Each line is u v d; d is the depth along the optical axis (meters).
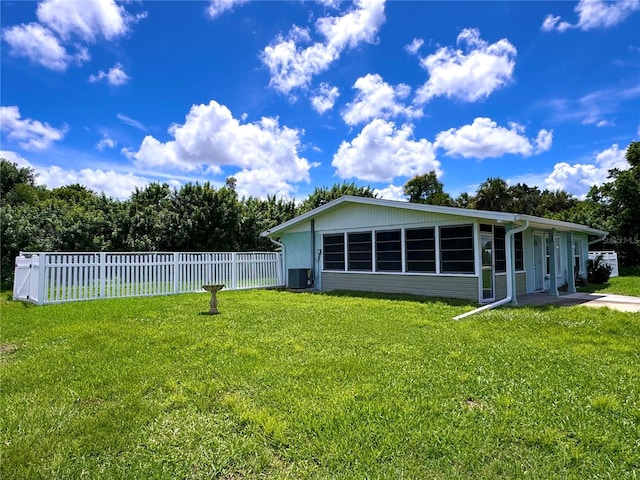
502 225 10.87
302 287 13.70
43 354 4.96
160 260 11.53
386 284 11.80
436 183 38.84
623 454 2.61
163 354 4.95
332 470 2.46
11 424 3.05
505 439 2.80
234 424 3.07
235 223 19.64
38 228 16.78
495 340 5.68
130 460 2.58
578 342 5.58
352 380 3.98
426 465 2.50
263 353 4.98
